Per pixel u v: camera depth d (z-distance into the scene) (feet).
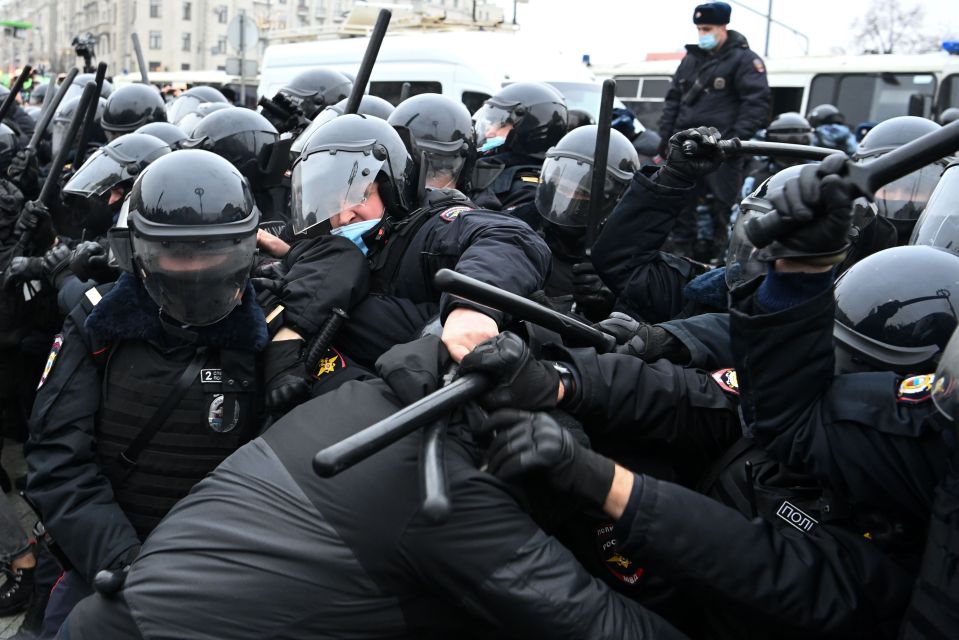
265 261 8.55
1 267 11.09
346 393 5.36
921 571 4.41
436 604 4.96
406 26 34.68
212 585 4.91
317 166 7.41
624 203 8.63
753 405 5.10
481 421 4.91
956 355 4.28
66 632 5.45
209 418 6.43
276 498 4.99
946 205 7.86
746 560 4.71
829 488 4.99
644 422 5.70
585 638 4.74
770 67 37.83
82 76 21.45
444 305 5.81
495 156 12.90
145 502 6.53
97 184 10.51
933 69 33.50
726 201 23.03
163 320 6.44
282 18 239.71
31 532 11.87
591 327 5.95
